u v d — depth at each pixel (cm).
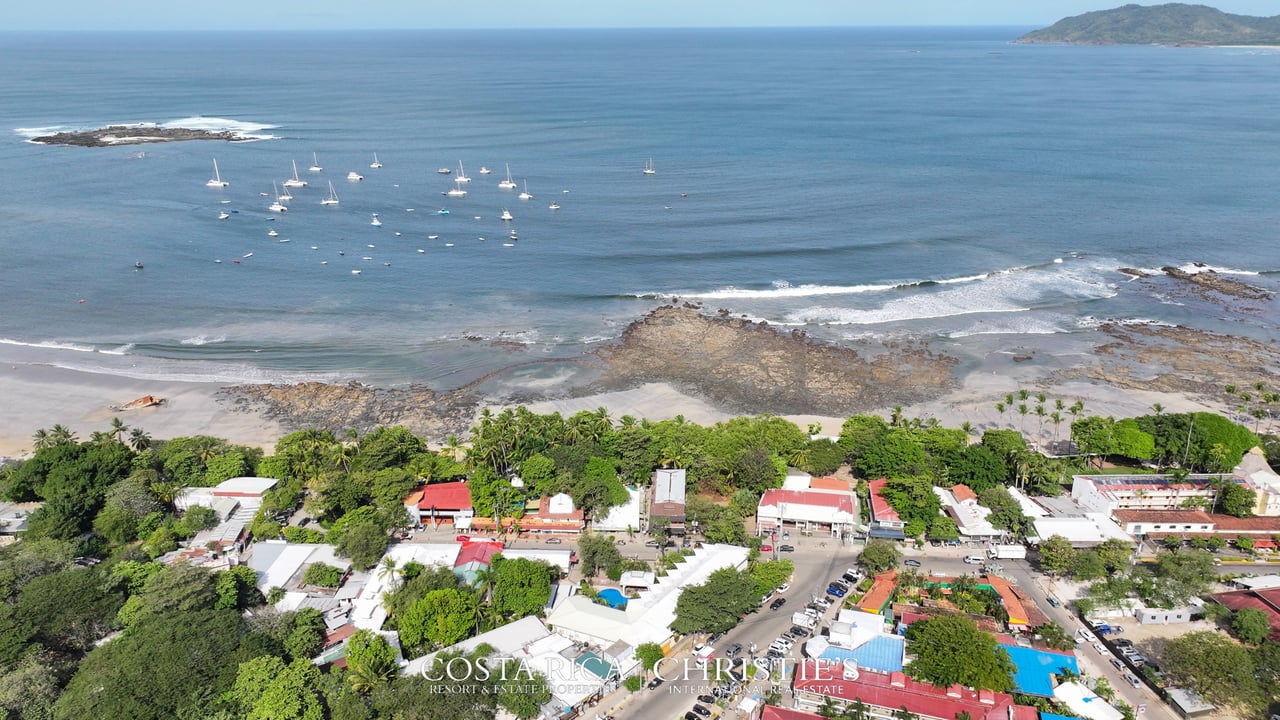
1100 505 11006
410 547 10250
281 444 12456
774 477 11506
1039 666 8162
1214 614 9038
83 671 7819
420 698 7331
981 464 11525
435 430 13750
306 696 7519
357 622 8925
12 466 12200
